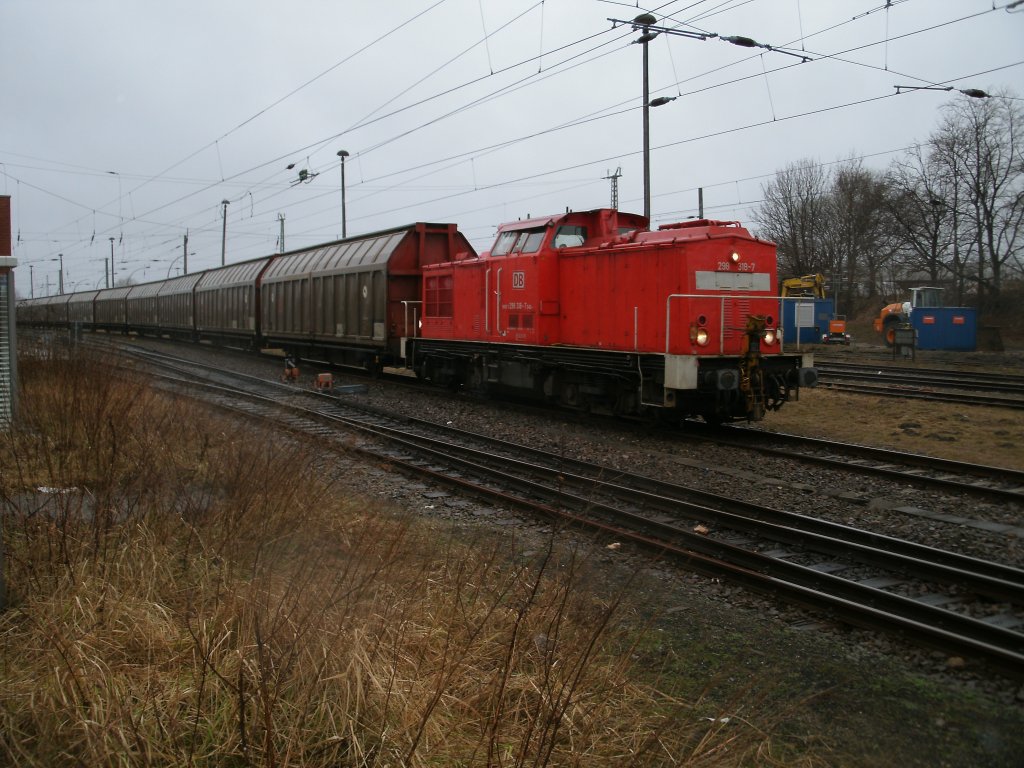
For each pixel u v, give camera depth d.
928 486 8.77
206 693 3.50
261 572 4.64
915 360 26.83
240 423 10.30
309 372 23.33
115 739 3.12
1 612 4.23
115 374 11.22
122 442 7.73
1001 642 4.73
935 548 6.48
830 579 5.68
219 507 5.99
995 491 8.23
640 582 5.84
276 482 6.73
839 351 32.66
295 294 24.11
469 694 3.88
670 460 10.34
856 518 7.66
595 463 10.25
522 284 14.59
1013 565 6.36
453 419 14.38
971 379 19.39
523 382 14.91
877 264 55.19
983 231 44.53
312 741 3.29
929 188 45.94
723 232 11.85
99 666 3.56
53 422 8.79
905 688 4.36
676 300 11.59
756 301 12.13
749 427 13.16
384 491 8.93
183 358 26.36
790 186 57.44
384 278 19.16
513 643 3.93
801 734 3.91
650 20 14.32
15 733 3.17
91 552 4.84
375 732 3.34
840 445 10.87
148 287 40.06
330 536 6.29
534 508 7.95
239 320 28.44
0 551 4.25
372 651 3.84
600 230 14.19
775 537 6.95
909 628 4.87
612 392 13.23
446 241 19.98
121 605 4.18
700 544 6.70
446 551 6.31
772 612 5.48
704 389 11.38
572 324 13.91
